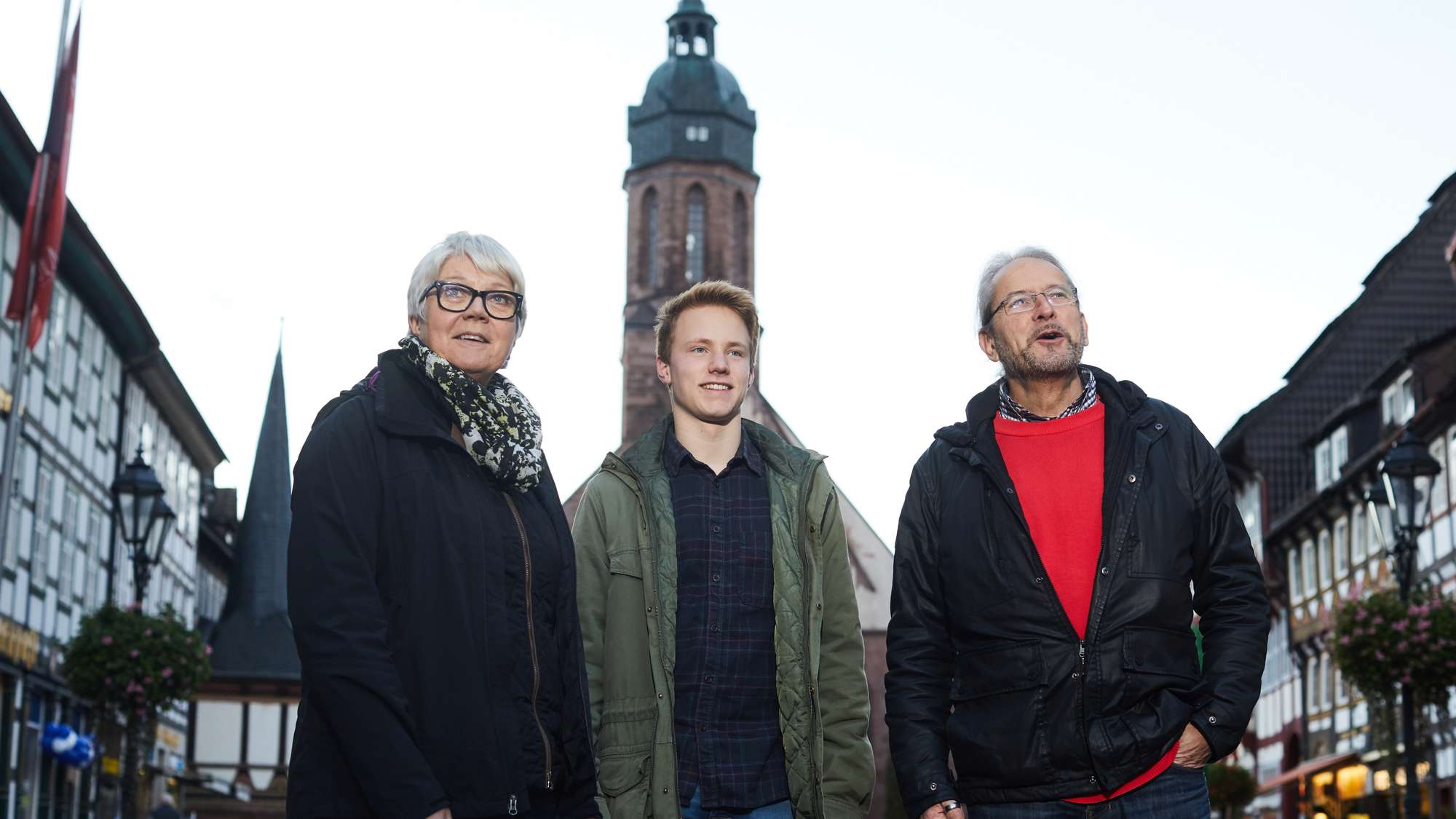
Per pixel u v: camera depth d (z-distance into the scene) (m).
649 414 58.38
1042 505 5.07
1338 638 18.66
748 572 5.41
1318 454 44.84
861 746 5.45
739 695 5.34
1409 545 15.95
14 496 28.20
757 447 5.66
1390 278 49.44
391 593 4.27
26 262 14.51
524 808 4.21
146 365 38.62
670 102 59.94
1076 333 5.13
